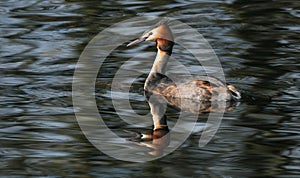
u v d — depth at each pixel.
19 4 22.62
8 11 21.77
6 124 13.22
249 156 11.70
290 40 19.03
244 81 15.90
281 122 13.28
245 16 21.36
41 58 17.61
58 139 12.48
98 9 22.05
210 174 10.98
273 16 21.34
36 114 13.82
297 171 11.10
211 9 22.09
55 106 14.32
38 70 16.70
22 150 11.94
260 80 15.94
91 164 11.38
